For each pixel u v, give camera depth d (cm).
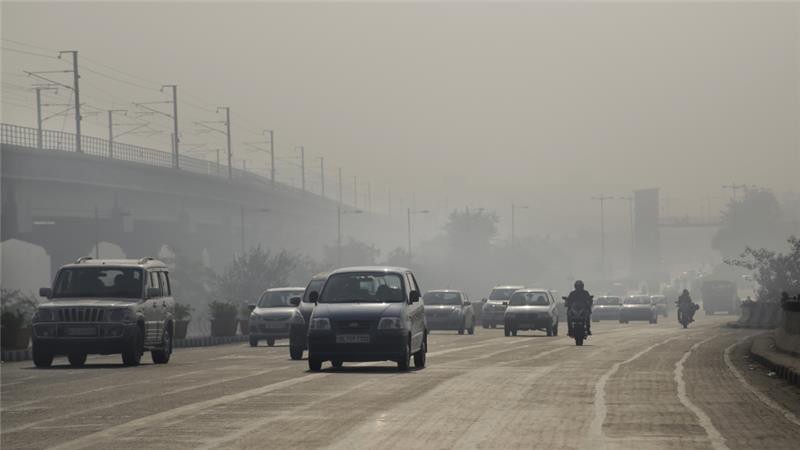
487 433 2547
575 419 2814
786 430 2595
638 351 6031
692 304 11350
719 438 2456
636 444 2361
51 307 5084
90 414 3027
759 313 11125
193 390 3716
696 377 4178
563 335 8850
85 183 14025
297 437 2494
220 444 2397
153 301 5378
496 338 8119
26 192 13112
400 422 2761
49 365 5131
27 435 2606
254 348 7181
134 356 5128
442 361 5166
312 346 4531
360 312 4525
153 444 2412
